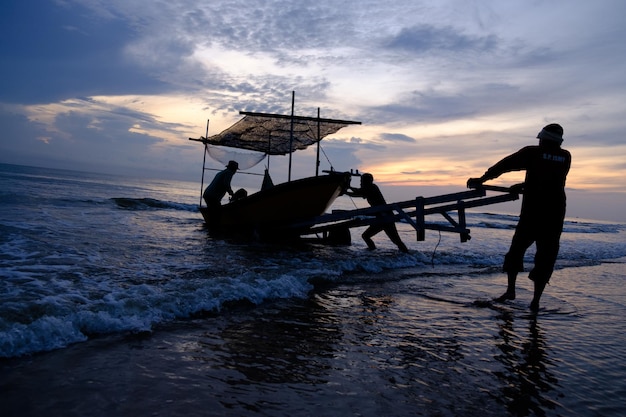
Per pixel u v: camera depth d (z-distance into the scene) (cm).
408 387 279
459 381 293
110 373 273
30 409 222
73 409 225
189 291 463
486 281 721
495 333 410
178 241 938
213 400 246
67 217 1216
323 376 292
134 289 457
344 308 482
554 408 257
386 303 517
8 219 1035
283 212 1028
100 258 662
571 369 326
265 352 332
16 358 285
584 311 527
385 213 1028
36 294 427
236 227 1145
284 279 562
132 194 3472
